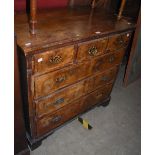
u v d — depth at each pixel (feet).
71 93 5.07
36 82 3.93
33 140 5.02
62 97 4.85
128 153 5.66
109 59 5.57
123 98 8.00
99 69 5.47
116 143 5.91
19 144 4.55
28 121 4.66
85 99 5.85
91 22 5.13
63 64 4.18
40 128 4.95
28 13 4.89
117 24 5.31
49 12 5.35
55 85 4.39
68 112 5.49
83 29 4.56
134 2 7.98
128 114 7.17
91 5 6.56
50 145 5.49
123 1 5.37
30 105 4.22
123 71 9.82
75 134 5.95
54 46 3.69
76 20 5.08
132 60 7.94
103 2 7.12
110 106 7.44
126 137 6.18
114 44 5.27
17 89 3.72
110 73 6.15
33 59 3.53
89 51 4.60
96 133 6.12
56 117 5.16
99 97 6.51
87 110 6.36
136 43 7.38
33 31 3.80
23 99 4.41
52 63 3.92
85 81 5.27
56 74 4.21
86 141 5.79
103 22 5.28
